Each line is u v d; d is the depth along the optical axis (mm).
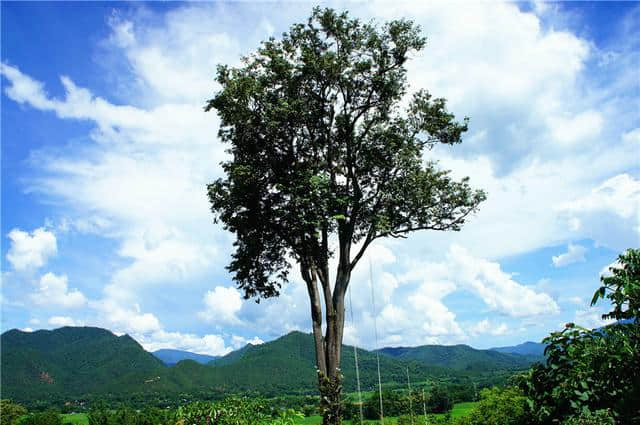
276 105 16969
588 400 4496
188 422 8719
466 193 18734
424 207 18453
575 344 4715
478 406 15141
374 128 18703
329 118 18344
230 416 8695
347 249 17922
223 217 18141
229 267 18781
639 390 4062
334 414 13156
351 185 18578
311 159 17625
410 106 18828
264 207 17422
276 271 19234
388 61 17969
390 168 18250
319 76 17188
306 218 16156
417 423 24875
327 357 16719
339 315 17234
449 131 18703
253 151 17469
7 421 65312
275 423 8562
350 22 17688
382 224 17375
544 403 4770
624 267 4547
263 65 17609
